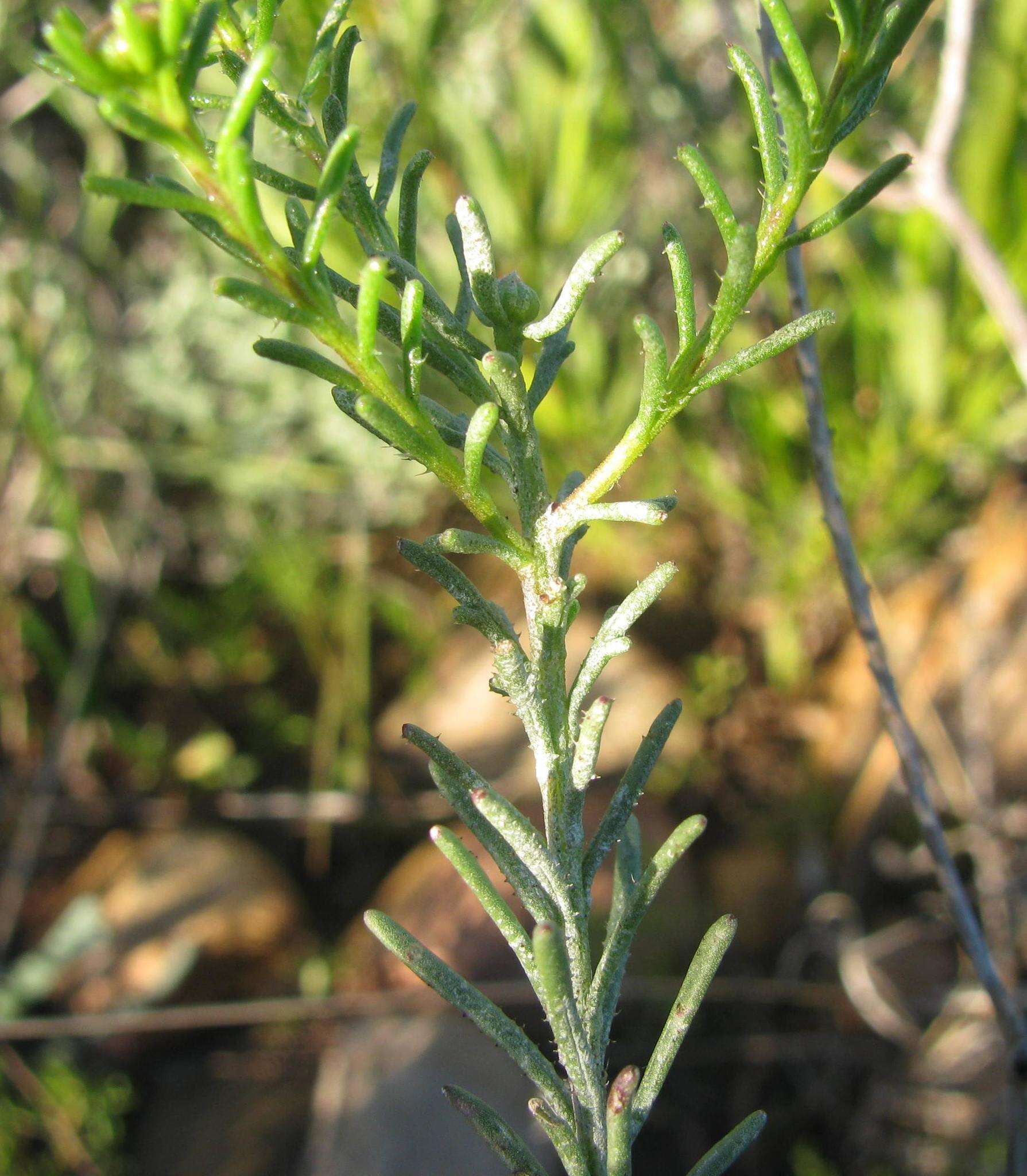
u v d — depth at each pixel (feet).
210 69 0.66
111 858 0.94
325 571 1.03
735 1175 0.73
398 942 0.25
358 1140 0.73
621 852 0.29
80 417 1.04
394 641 1.04
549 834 0.26
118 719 1.00
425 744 0.25
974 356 0.83
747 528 0.92
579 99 0.75
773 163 0.22
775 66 0.20
